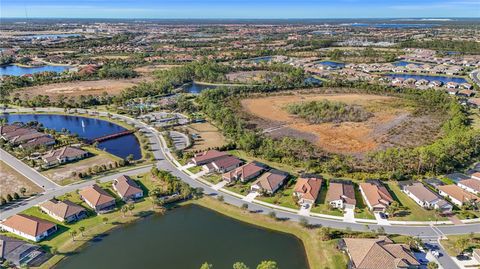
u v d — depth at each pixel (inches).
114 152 5216.5
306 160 4635.8
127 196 3804.1
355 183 4128.9
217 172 4463.6
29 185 4156.0
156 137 5743.1
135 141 5649.6
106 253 3048.7
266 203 3757.4
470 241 3065.9
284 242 3181.6
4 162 4781.0
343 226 3331.7
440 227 3294.8
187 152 5068.9
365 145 5305.1
